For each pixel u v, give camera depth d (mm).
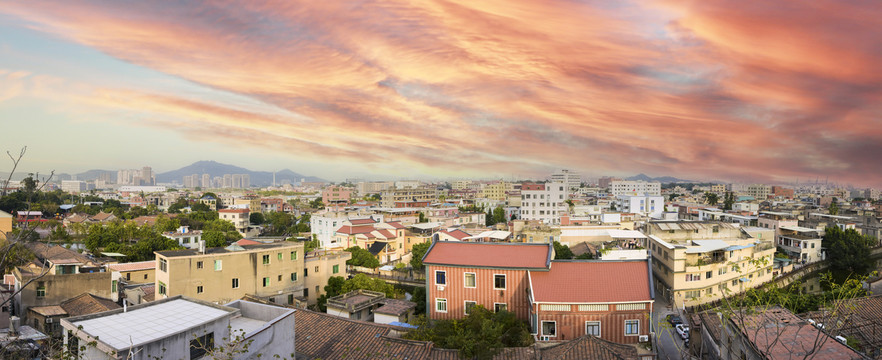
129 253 83875
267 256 60375
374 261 91562
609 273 42125
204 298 54656
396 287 80625
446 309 45656
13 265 39594
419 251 87562
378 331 37438
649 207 158500
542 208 138000
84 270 54875
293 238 125625
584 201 188375
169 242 91500
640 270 42312
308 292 66500
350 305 51656
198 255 54594
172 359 22172
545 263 43406
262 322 29953
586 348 31734
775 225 103688
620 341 39250
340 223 119500
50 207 152625
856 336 32562
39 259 55219
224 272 56312
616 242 88500
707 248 64500
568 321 39562
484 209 179125
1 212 63969
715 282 65812
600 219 118625
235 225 152125
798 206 165875
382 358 33375
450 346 35719
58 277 50281
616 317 39406
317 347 35656
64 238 95875
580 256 73688
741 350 25844
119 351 20094
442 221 138625
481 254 46312
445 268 45625
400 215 136625
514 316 41844
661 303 65125
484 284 44375
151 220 141125
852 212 147000
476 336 35375
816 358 22500
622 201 171250
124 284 61656
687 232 75875
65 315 47781
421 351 33875
